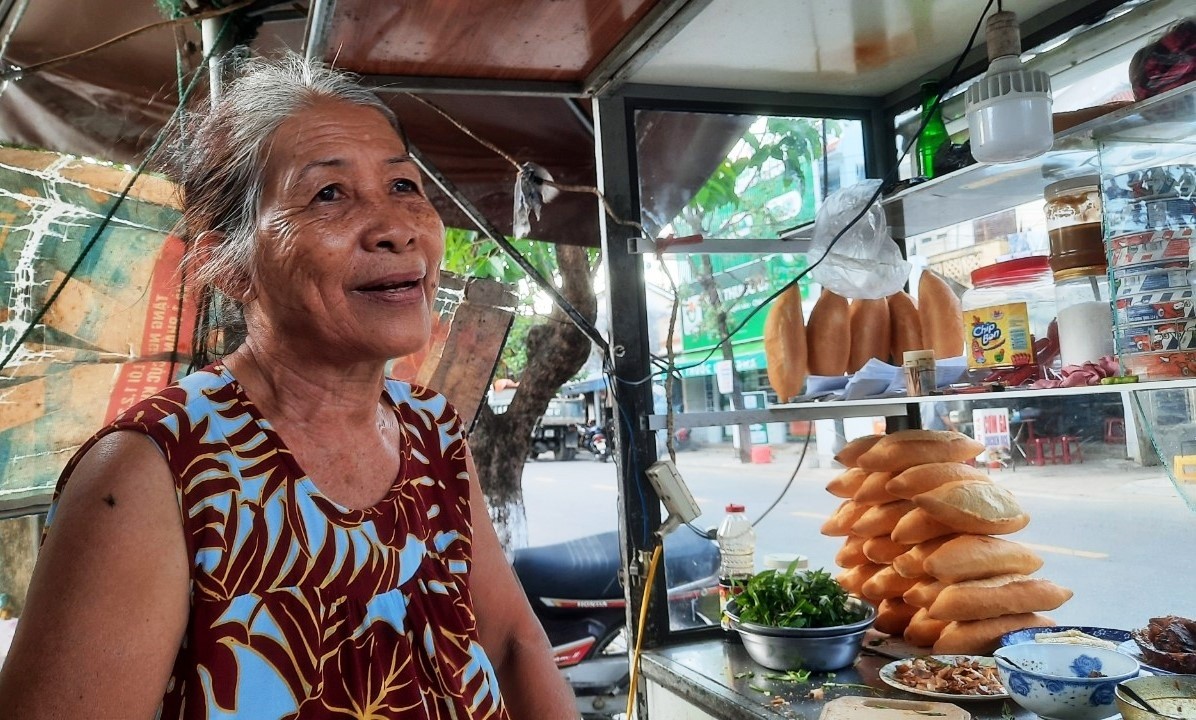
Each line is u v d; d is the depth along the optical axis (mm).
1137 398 1312
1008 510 1656
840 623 1645
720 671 1688
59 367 1556
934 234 2154
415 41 1615
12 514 1520
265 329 905
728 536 1961
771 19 1638
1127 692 1150
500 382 5500
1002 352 1516
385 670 871
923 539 1694
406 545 939
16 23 1881
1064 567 2104
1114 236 1292
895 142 2117
